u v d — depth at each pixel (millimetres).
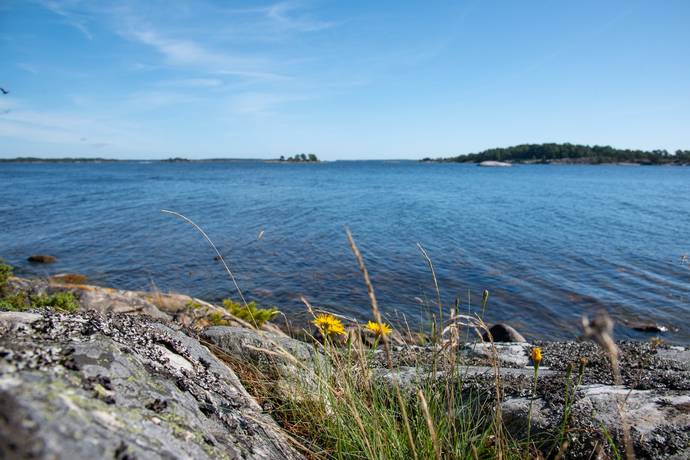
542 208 38719
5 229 26219
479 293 13805
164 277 15891
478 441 2945
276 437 2570
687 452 2488
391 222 29547
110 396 1646
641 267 17141
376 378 3537
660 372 3822
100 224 27984
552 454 2746
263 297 13453
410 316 11383
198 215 32656
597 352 5109
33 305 6355
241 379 3453
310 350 3994
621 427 2732
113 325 2527
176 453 1570
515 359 4895
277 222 29297
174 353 2701
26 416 1211
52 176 103125
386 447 2660
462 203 43281
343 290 14031
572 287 14484
